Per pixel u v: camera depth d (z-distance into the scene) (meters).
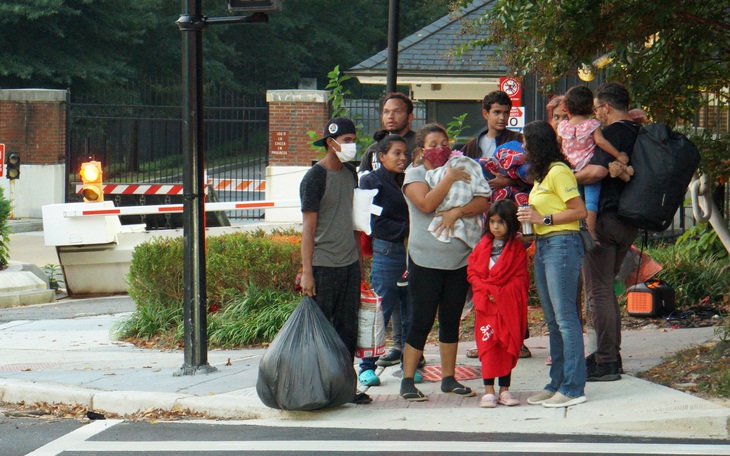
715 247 15.62
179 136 39.41
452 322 9.38
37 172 35.56
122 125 38.38
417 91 31.50
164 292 14.77
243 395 9.74
